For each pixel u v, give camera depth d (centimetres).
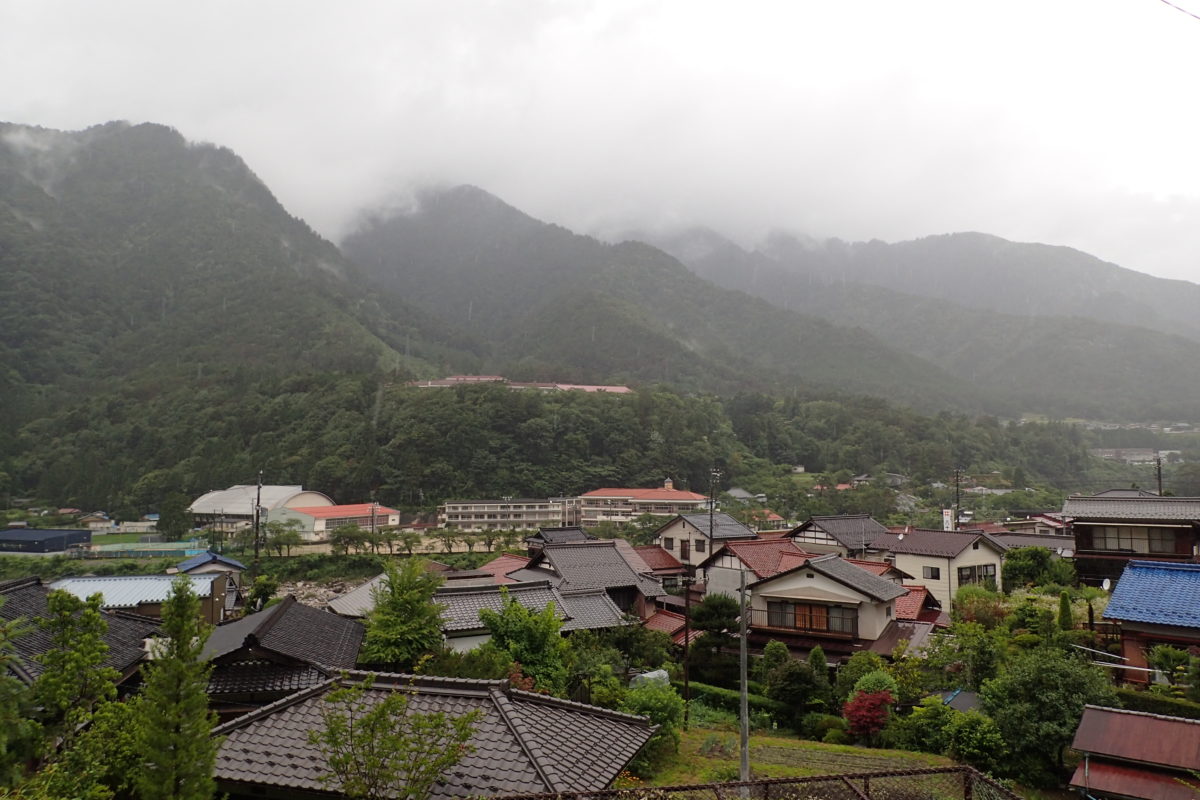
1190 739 1367
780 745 2002
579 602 2997
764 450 12056
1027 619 2795
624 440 10869
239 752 1060
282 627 1809
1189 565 2173
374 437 10412
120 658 1828
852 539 4328
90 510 9850
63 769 1012
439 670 1856
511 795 922
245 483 9894
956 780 1416
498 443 10350
